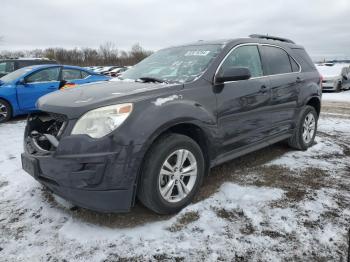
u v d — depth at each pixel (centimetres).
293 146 480
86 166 244
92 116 251
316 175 381
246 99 355
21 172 393
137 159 253
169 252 240
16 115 746
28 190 342
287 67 445
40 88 764
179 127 301
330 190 339
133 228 270
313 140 505
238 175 380
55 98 296
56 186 262
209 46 372
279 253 237
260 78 385
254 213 291
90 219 284
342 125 700
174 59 379
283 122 430
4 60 993
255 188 343
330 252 237
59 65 808
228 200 316
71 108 260
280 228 267
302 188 343
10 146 514
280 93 412
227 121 335
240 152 365
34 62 1035
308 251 238
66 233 264
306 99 464
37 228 272
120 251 241
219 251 240
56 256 237
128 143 249
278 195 326
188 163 303
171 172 284
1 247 248
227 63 348
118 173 248
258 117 379
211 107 316
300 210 296
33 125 313
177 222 278
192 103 298
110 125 248
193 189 304
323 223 274
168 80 330
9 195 332
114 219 283
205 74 323
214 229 267
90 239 256
